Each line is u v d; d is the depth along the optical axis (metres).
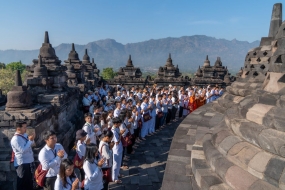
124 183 9.19
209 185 4.33
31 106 9.84
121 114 10.77
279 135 3.71
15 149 7.33
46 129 10.06
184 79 29.88
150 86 29.39
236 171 4.10
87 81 22.61
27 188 7.51
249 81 11.27
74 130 14.17
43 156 6.54
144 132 14.62
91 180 6.21
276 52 4.48
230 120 5.06
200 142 6.42
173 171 6.07
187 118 11.73
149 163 11.04
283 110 3.87
